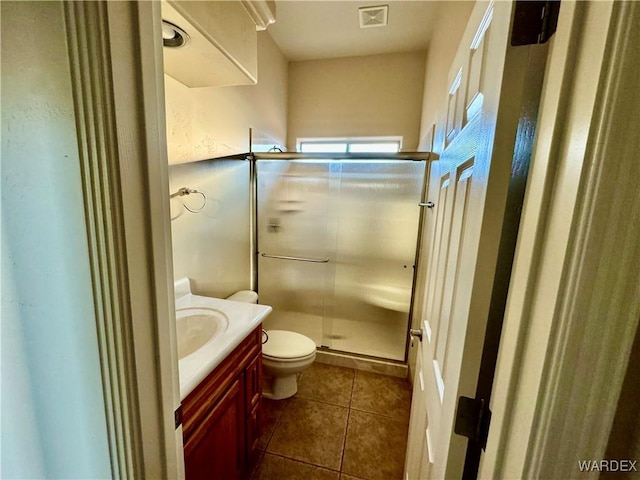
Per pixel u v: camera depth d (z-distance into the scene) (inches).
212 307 53.4
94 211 17.1
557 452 14.4
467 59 30.7
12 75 17.1
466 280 22.1
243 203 84.0
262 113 91.6
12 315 20.6
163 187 20.5
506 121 17.8
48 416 22.1
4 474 22.8
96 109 16.1
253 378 51.7
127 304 18.5
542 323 14.6
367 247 87.7
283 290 94.6
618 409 13.6
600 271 12.6
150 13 18.1
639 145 11.6
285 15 81.9
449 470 22.7
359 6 77.4
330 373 88.1
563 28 14.2
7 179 18.7
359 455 60.1
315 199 88.3
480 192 20.3
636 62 11.2
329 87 110.2
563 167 13.8
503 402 17.6
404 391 80.5
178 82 53.7
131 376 19.4
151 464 21.6
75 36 15.6
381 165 83.0
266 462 57.9
